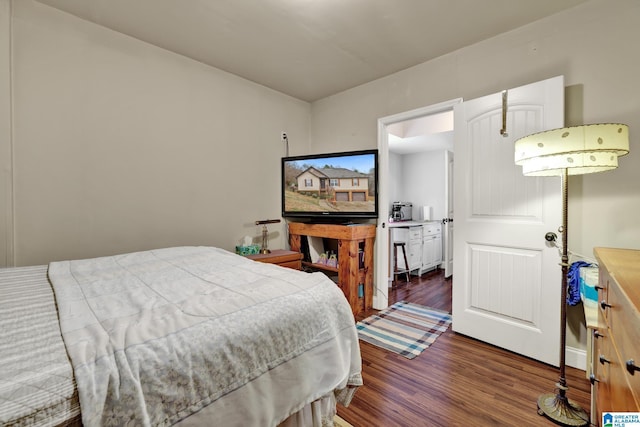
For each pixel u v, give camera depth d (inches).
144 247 92.7
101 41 83.7
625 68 68.2
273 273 54.0
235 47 95.2
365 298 118.7
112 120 86.0
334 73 113.7
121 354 26.3
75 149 79.9
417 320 107.9
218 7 75.6
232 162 115.4
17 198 71.6
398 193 216.7
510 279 82.7
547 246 75.7
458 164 93.4
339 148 134.3
